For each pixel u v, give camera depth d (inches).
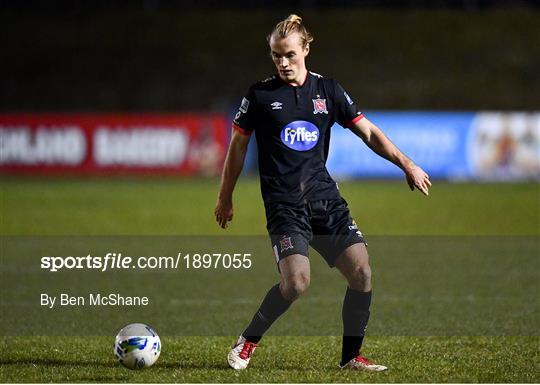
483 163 4126.5
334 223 956.0
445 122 4116.6
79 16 6127.0
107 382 914.7
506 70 5585.6
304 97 948.6
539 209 3105.3
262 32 5910.4
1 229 2534.5
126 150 4224.9
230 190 981.2
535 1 6205.7
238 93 5344.5
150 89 5428.2
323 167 964.0
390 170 4158.5
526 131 4111.7
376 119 4109.3
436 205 3218.5
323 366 999.0
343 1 6141.7
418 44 5812.0
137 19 6053.2
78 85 5502.0
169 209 3065.9
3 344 1136.2
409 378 932.0
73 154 4229.8
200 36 5885.8
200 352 1083.3
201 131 4212.6
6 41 5866.1
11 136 4234.7
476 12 6136.8
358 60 5620.1
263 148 956.0
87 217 2827.3
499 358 1041.5
